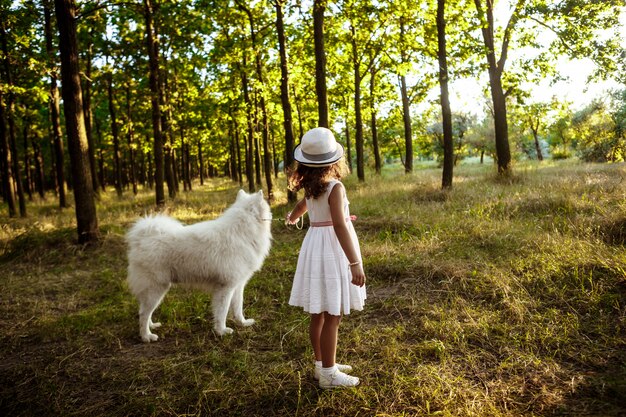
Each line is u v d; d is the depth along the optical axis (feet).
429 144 119.75
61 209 52.24
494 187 33.96
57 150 53.47
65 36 25.91
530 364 9.48
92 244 26.32
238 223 12.98
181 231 13.05
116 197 64.34
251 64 48.55
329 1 32.48
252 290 16.48
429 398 8.42
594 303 11.76
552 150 126.82
